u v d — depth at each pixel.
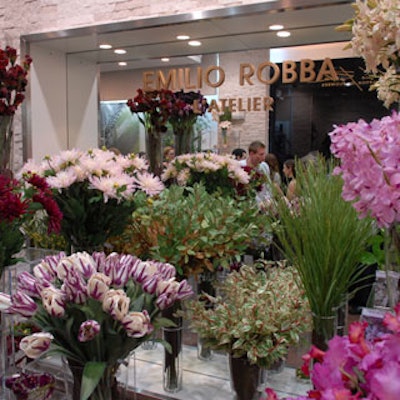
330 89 2.49
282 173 2.46
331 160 1.59
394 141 0.97
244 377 1.49
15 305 1.01
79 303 0.98
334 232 1.35
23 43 3.45
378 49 1.19
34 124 3.53
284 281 1.60
